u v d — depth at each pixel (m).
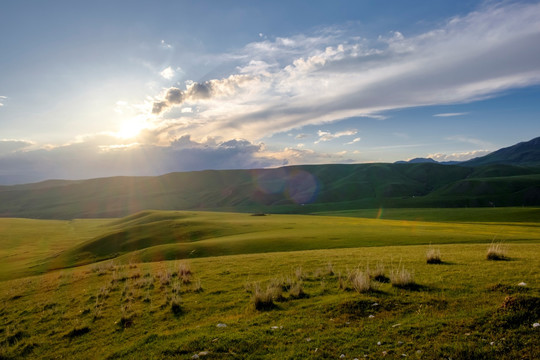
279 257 25.97
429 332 8.92
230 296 14.71
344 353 8.44
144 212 149.12
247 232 64.25
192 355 9.05
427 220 100.25
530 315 8.87
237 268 21.83
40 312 16.00
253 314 11.88
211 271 21.58
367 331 9.48
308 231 58.38
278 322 10.83
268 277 18.03
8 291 22.83
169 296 15.74
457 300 10.88
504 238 39.75
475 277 13.41
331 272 17.33
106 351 10.55
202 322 11.77
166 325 12.00
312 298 12.95
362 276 13.50
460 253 21.58
